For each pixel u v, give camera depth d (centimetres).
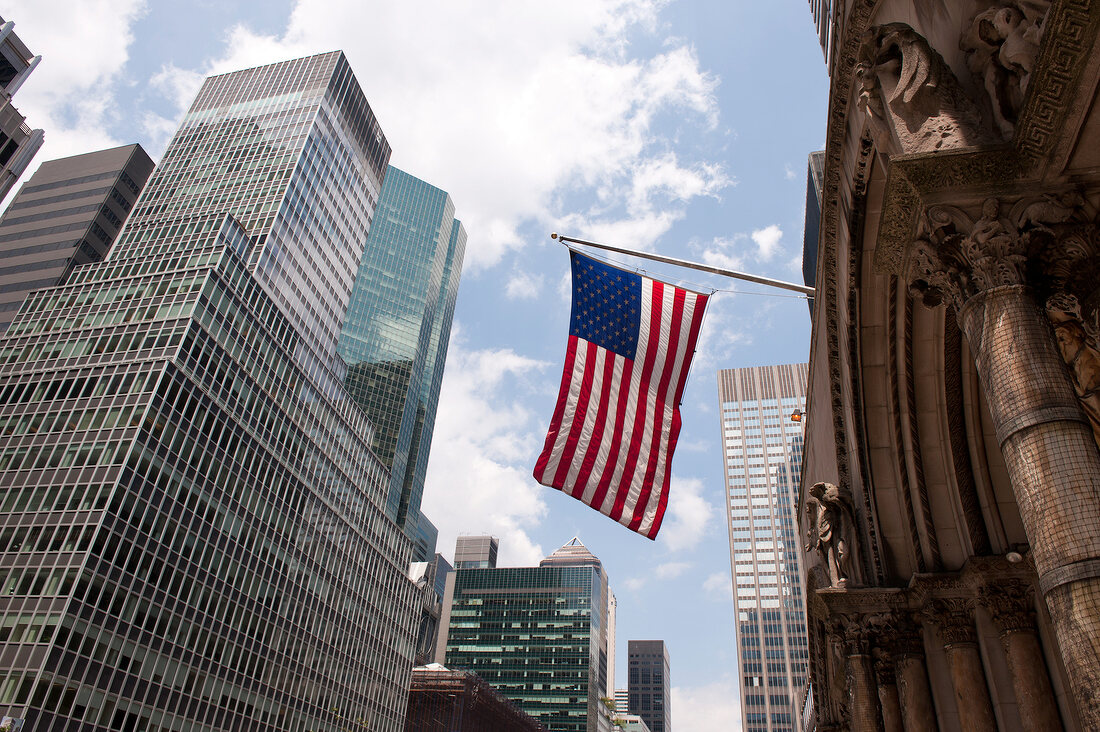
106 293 7300
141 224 9438
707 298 1755
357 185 12400
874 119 945
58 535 5419
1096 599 580
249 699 6856
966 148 800
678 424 1648
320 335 10575
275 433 7819
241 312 7531
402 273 18750
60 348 6844
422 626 17012
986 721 1216
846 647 1385
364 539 9512
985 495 1355
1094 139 745
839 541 1486
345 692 8575
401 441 17150
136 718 5525
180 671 6016
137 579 5681
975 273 787
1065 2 671
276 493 7662
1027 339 718
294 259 10106
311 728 7800
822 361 1689
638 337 1705
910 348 1355
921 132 859
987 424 1360
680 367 1688
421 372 18600
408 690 10212
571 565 18938
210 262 7356
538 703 16975
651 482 1594
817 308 1636
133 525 5719
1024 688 1177
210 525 6575
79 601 5153
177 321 6744
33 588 5169
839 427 1550
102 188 12238
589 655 17462
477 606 18800
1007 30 801
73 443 5988
